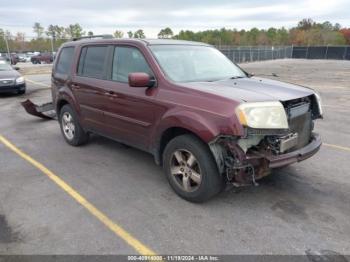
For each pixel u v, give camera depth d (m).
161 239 3.07
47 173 4.65
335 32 86.31
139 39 4.46
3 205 3.72
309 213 3.49
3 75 12.44
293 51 58.19
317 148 3.84
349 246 2.93
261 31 96.56
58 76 5.91
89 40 5.33
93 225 3.31
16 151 5.66
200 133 3.32
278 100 3.35
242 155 3.22
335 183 4.21
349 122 7.59
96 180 4.40
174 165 3.85
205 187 3.49
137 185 4.23
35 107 7.69
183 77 4.04
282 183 4.20
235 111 3.14
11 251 2.91
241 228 3.23
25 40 77.31
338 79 18.66
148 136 4.12
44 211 3.58
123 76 4.47
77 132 5.66
